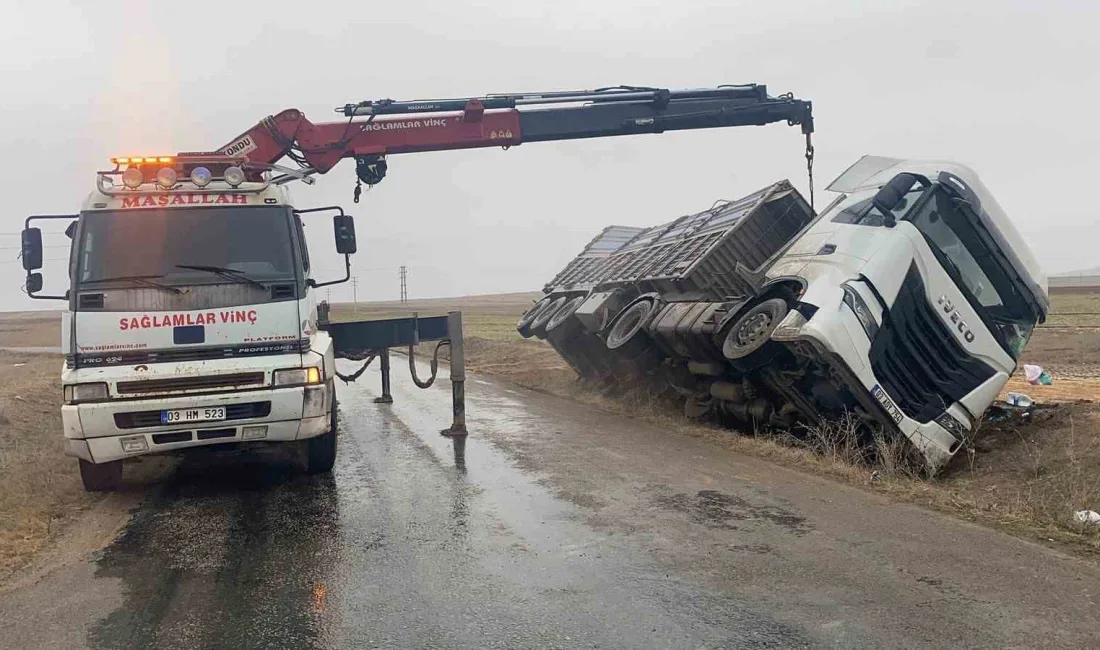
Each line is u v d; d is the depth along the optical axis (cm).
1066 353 2369
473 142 1234
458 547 582
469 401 1477
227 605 482
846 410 914
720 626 430
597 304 1453
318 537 618
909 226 943
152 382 708
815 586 484
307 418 741
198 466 927
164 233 749
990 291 1009
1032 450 887
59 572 551
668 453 916
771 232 1231
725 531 602
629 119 1272
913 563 521
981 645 398
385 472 856
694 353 1127
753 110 1288
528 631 431
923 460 887
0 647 427
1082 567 508
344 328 1030
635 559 544
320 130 1176
